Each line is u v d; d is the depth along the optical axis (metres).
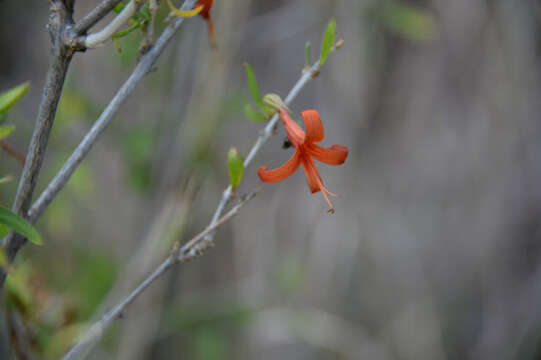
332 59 1.06
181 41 0.82
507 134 1.18
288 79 1.10
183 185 0.77
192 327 0.99
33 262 0.88
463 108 1.20
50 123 0.62
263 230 1.15
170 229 0.77
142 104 0.84
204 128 0.81
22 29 1.02
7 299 0.68
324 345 1.05
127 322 0.83
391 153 1.21
